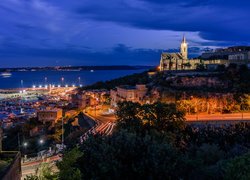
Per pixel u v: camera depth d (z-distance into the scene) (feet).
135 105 265.34
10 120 641.40
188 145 264.52
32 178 111.04
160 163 128.26
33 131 490.90
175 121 269.85
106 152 127.13
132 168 127.65
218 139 300.20
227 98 495.82
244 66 643.86
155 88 576.61
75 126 495.41
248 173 117.50
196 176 138.21
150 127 255.70
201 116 447.01
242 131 328.49
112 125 409.90
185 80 595.88
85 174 122.72
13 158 102.83
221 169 138.31
